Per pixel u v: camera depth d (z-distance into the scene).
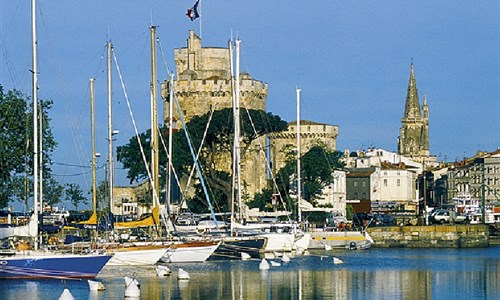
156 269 117.06
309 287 108.75
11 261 103.81
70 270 105.31
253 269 127.31
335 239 181.50
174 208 172.25
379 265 142.38
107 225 126.00
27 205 128.75
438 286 112.06
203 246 133.00
